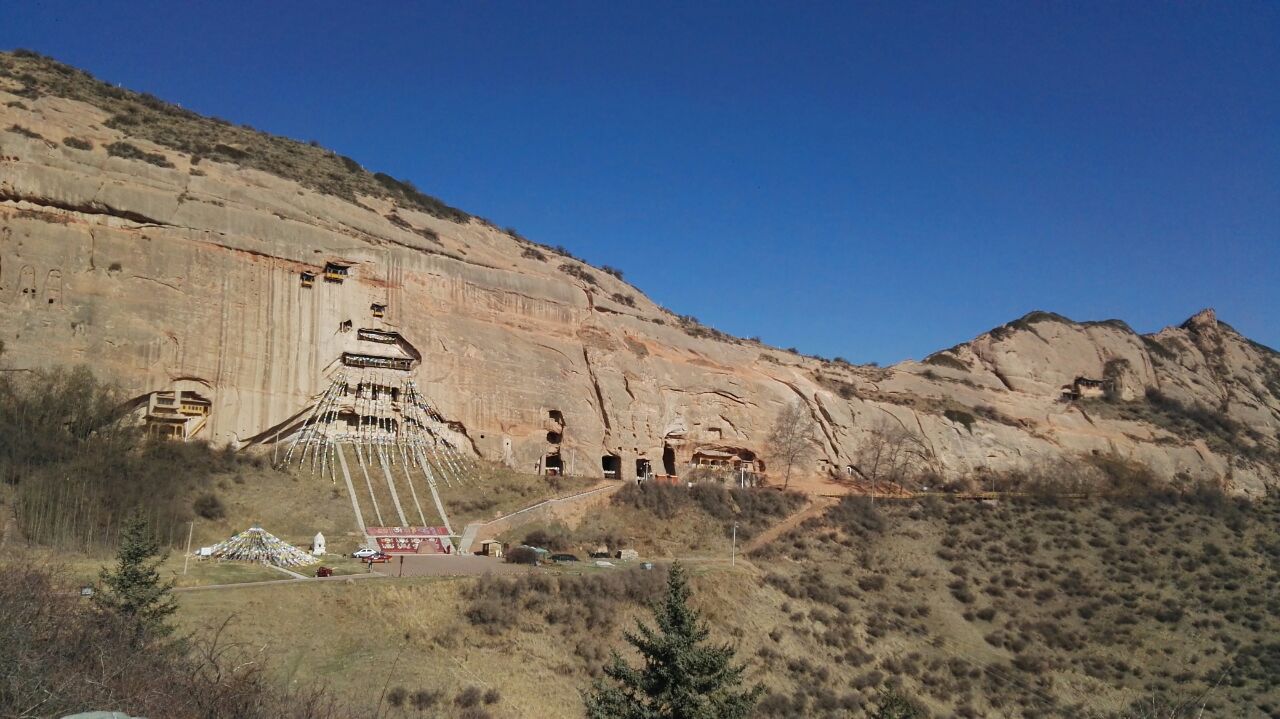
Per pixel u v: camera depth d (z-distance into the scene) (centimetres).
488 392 7475
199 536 5084
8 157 5750
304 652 3734
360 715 2409
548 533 6328
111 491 4900
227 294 6253
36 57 7956
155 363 5847
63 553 4172
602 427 8144
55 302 5591
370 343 6969
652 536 6856
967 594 6438
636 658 4509
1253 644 6041
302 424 6544
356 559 5212
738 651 4962
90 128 6619
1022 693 5197
